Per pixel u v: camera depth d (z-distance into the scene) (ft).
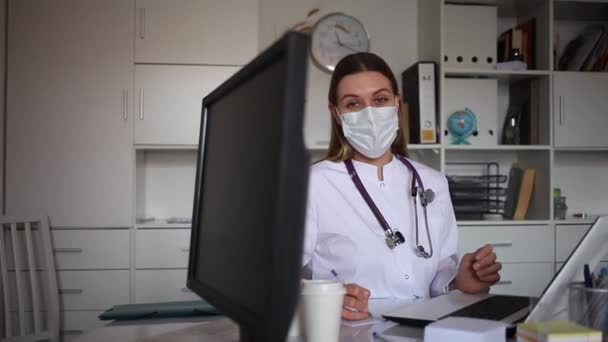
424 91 9.50
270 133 2.04
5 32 9.23
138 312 4.53
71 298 9.23
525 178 9.97
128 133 9.35
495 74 9.82
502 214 10.04
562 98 9.73
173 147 9.46
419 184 5.29
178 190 10.43
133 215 9.31
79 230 9.26
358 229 5.10
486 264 4.27
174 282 9.31
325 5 10.45
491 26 9.86
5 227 9.21
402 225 5.11
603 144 9.78
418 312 3.53
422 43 10.34
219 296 2.51
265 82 2.16
